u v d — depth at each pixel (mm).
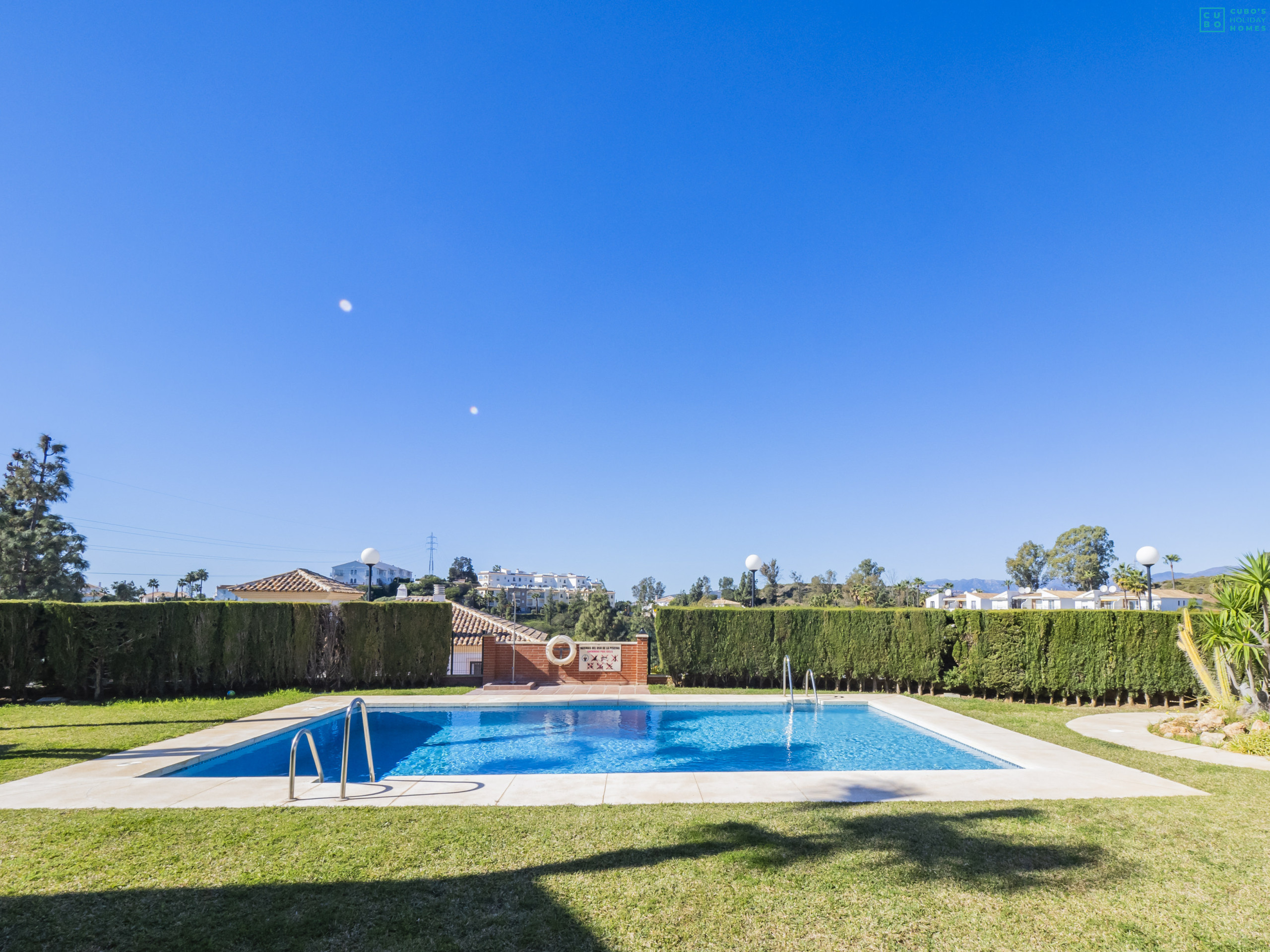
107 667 16922
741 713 16297
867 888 5230
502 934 4488
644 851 6000
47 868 5609
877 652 18359
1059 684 16453
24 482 37188
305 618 18812
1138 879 5402
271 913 4766
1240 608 12711
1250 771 9359
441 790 8273
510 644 20438
